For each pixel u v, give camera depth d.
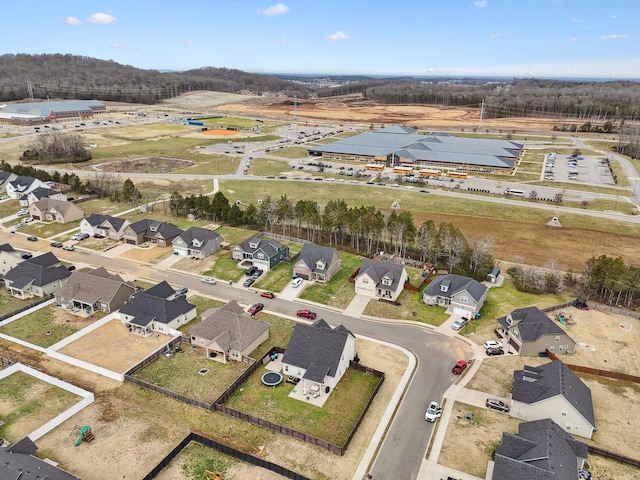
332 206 93.25
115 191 119.00
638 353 57.94
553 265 79.81
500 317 64.25
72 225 100.31
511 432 43.94
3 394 47.88
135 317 60.91
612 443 43.09
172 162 169.50
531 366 54.81
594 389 50.94
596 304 69.88
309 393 49.03
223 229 99.69
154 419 44.84
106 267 79.88
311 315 64.69
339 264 80.94
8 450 36.69
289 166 167.12
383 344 59.12
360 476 38.56
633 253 90.81
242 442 42.12
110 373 51.22
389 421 45.28
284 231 99.25
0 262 74.19
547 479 34.12
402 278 72.31
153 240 91.75
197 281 75.69
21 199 112.12
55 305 67.25
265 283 75.38
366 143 198.75
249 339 56.06
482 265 78.06
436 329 63.12
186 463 39.47
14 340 57.91
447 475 38.88
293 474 37.88
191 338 57.72
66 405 46.53
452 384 51.41
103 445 41.25
